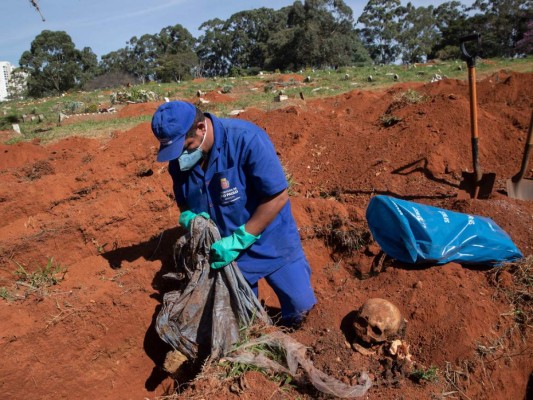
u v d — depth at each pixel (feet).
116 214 15.12
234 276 10.21
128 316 12.30
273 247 10.36
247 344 9.87
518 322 10.58
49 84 213.25
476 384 9.48
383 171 17.51
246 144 9.27
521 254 11.94
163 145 8.84
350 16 196.03
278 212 9.84
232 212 9.98
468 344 9.84
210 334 10.48
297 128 22.66
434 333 10.11
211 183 9.82
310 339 10.30
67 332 11.35
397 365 9.51
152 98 71.61
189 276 10.71
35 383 10.77
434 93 27.35
